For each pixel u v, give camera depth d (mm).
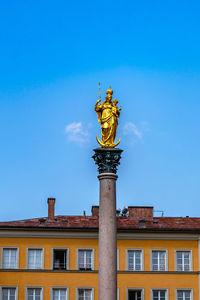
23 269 86875
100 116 63875
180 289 87688
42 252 87688
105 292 58781
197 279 88125
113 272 59344
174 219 92875
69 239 88375
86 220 90562
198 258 88875
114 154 62344
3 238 87688
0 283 86312
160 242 89125
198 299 87625
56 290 86812
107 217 60594
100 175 61812
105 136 63156
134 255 88562
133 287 87312
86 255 88188
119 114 64000
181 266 88812
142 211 92438
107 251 59719
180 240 89312
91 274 87312
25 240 87812
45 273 87000
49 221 89312
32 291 86625
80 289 86938
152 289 87562
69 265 87562
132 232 88875
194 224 91188
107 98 63938
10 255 87500
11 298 86312
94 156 62750
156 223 90688
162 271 88000
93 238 88562
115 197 61562
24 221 89188
